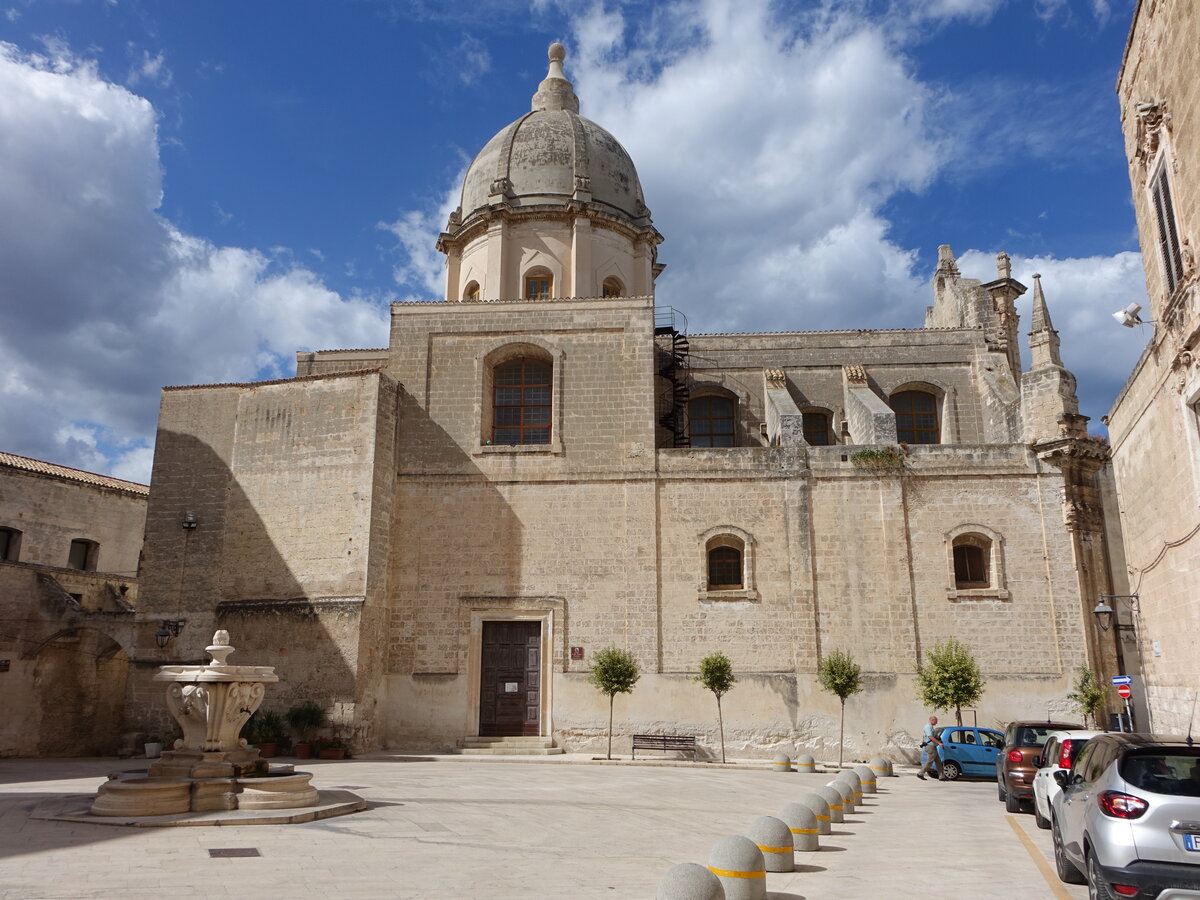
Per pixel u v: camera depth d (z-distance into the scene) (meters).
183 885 10.10
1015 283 40.28
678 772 24.42
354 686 27.00
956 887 10.55
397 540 30.28
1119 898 8.30
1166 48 15.84
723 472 30.33
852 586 29.12
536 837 13.93
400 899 9.73
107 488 38.19
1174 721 18.48
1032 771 17.61
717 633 29.06
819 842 13.59
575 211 36.59
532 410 32.44
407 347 32.12
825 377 36.44
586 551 29.98
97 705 31.48
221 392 31.16
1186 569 17.27
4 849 12.00
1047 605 28.62
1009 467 29.69
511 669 29.39
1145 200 17.61
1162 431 17.86
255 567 29.27
